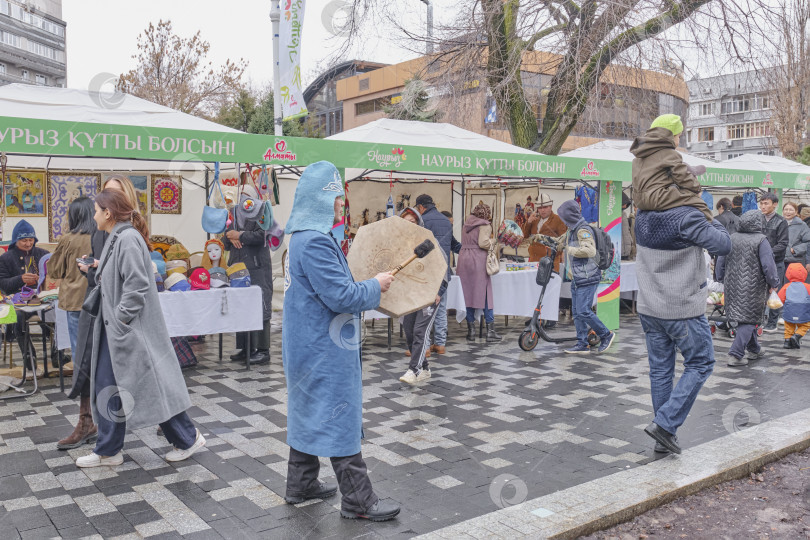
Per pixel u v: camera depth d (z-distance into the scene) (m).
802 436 4.19
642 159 3.93
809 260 8.76
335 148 6.05
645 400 5.20
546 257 7.17
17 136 4.59
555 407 5.00
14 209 7.90
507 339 7.94
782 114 20.22
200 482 3.46
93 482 3.46
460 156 6.74
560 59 12.23
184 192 8.89
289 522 2.99
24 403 4.98
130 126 5.02
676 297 3.79
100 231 3.86
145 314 3.55
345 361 2.88
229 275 6.11
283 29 7.75
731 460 3.75
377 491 3.38
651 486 3.36
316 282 2.75
